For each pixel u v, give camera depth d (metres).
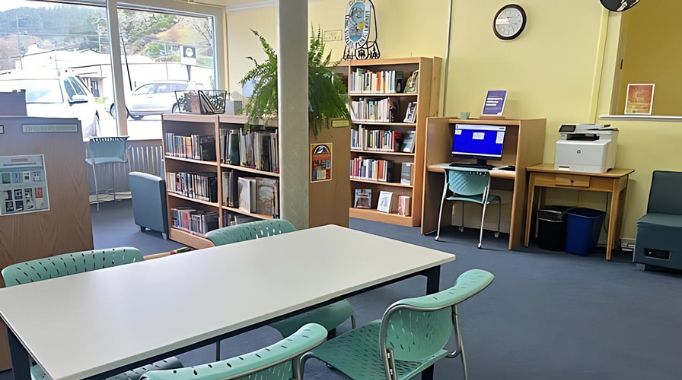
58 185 2.45
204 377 1.05
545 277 3.84
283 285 1.62
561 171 4.36
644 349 2.73
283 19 3.07
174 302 1.47
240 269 1.78
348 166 3.79
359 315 3.13
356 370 1.70
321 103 3.43
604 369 2.52
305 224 3.40
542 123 4.74
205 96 4.58
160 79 7.14
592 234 4.37
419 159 5.37
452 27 5.27
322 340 1.28
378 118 5.64
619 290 3.58
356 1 5.88
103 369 1.12
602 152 4.16
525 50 4.84
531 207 4.66
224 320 1.35
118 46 6.54
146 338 1.24
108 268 1.77
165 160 4.94
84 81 6.39
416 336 1.62
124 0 6.50
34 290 1.55
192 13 7.28
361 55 5.95
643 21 5.57
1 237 2.29
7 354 2.40
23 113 2.65
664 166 4.33
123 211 6.10
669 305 3.32
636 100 4.42
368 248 2.09
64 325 1.31
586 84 4.55
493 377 2.43
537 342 2.79
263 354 1.16
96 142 6.02
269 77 3.43
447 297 1.53
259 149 3.92
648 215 4.15
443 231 5.29
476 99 5.23
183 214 4.77
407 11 5.57
